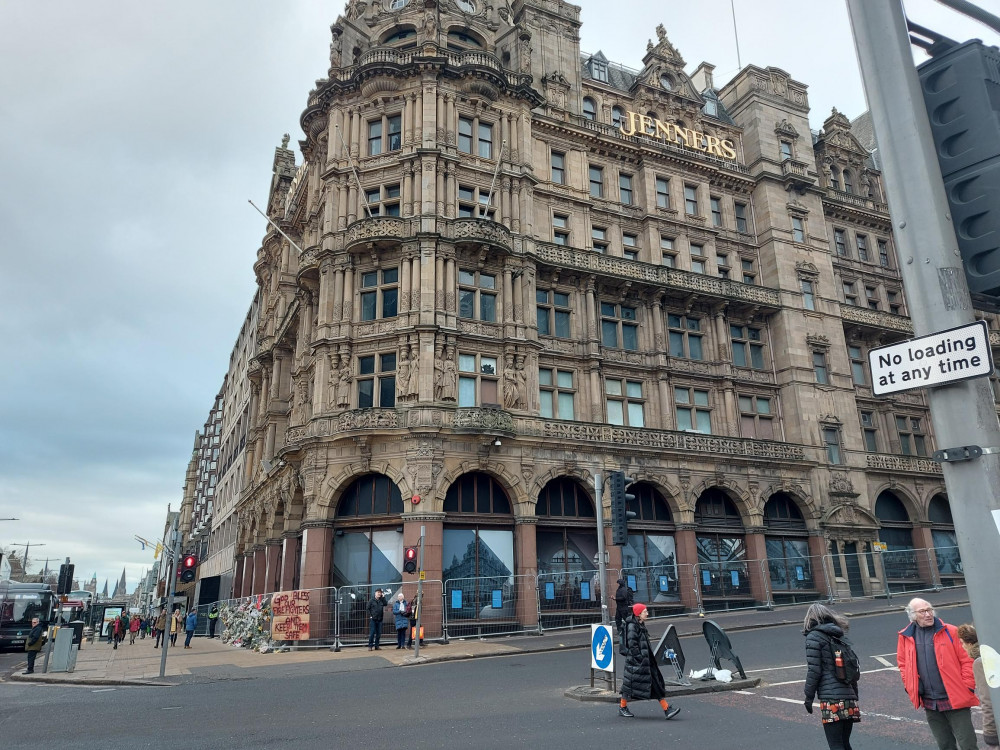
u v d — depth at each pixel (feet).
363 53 123.65
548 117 130.62
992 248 14.11
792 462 129.80
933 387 14.25
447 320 106.73
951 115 15.29
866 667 52.70
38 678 67.72
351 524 101.91
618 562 110.22
